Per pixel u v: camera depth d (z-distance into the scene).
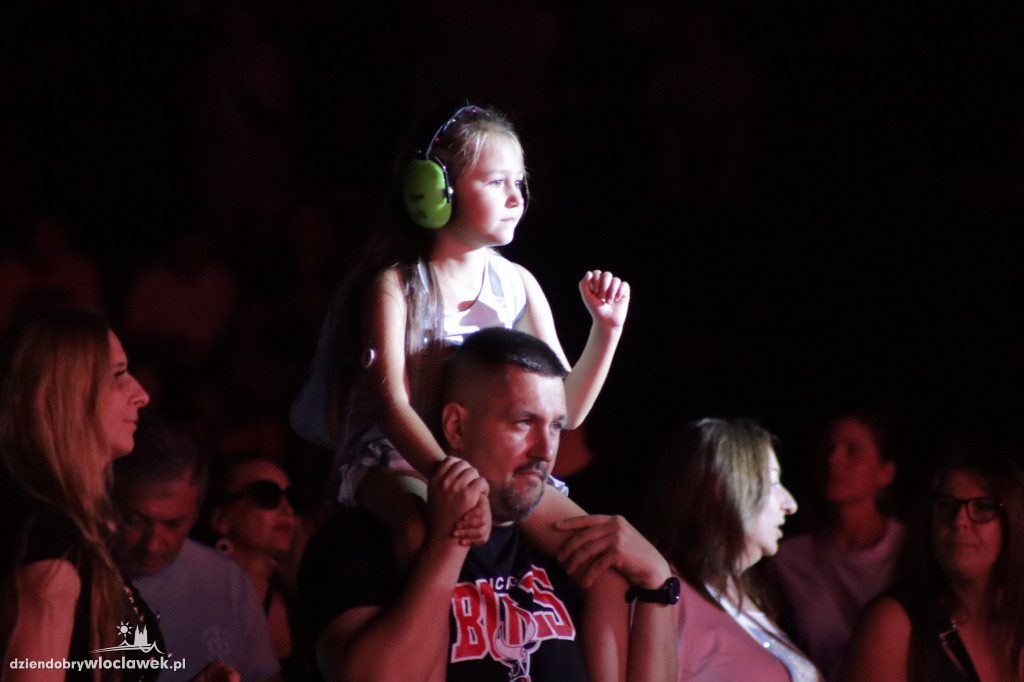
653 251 23.30
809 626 11.17
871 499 11.35
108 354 6.77
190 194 25.78
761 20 27.77
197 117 25.84
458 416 6.84
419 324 7.15
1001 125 25.31
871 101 26.52
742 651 8.96
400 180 7.27
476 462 6.78
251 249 23.92
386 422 6.75
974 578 8.75
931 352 19.73
